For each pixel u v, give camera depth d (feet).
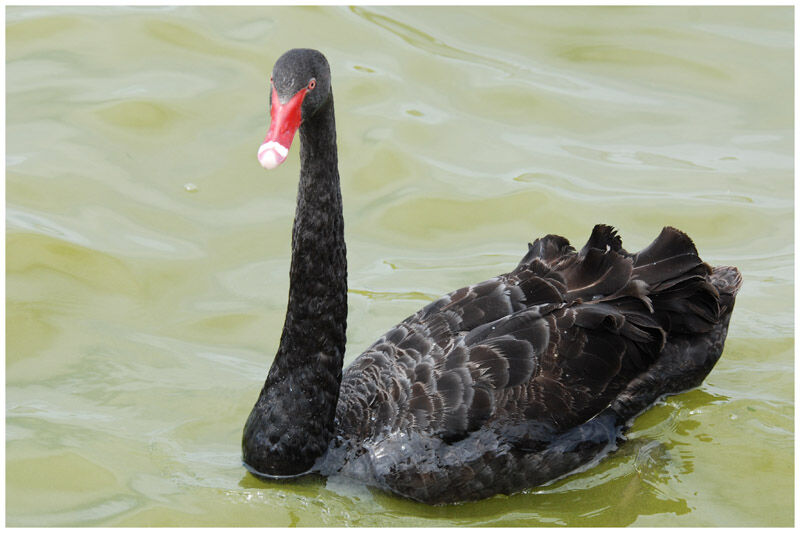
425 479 31.32
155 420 35.83
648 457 33.50
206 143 52.29
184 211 48.19
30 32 59.36
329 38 60.18
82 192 48.52
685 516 31.58
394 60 58.90
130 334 40.70
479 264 45.55
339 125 53.83
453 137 53.72
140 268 44.39
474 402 31.81
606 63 60.13
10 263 43.91
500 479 31.83
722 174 51.37
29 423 35.24
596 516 31.53
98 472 32.91
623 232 47.24
